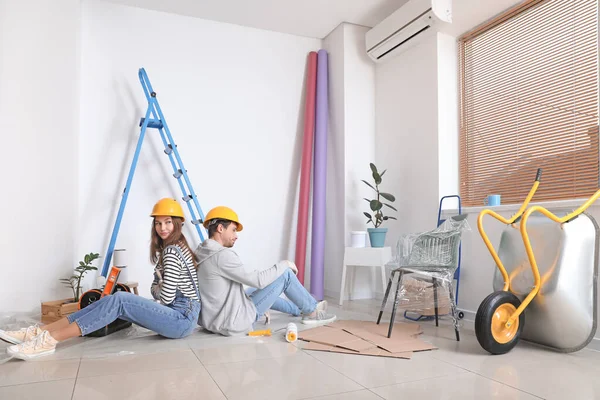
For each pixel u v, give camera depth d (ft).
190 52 14.03
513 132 10.95
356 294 14.15
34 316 10.85
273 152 14.90
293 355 7.69
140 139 12.46
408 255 10.02
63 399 5.59
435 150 12.34
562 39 9.85
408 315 11.28
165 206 8.52
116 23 13.26
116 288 9.84
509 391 5.97
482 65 11.96
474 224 10.96
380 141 14.69
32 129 11.46
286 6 13.47
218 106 14.28
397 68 13.97
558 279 7.74
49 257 11.44
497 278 8.98
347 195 14.35
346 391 5.94
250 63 14.78
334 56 15.11
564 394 5.86
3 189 11.18
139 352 7.79
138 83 13.42
